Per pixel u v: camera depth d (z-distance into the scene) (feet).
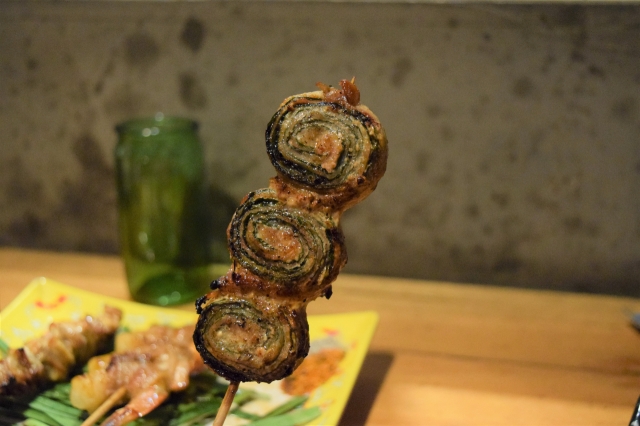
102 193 1.75
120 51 1.59
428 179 1.53
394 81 1.48
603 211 1.49
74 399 1.13
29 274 1.66
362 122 0.85
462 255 1.59
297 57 1.50
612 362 1.27
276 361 0.88
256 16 1.49
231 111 1.58
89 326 1.24
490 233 1.55
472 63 1.44
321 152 0.86
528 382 1.21
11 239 1.84
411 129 1.50
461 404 1.16
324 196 0.87
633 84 1.40
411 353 1.30
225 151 1.62
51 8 1.58
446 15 1.42
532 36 1.40
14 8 1.61
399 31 1.44
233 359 0.88
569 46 1.40
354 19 1.45
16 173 1.77
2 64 1.67
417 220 1.57
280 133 0.87
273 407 1.12
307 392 1.14
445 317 1.44
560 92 1.43
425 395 1.18
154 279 1.51
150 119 1.51
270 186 0.88
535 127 1.45
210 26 1.52
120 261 1.77
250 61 1.52
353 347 1.21
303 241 0.86
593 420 1.12
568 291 1.57
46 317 1.36
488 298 1.52
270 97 1.54
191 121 1.49
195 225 1.51
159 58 1.57
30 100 1.69
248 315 0.88
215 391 1.18
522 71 1.43
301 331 0.88
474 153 1.49
